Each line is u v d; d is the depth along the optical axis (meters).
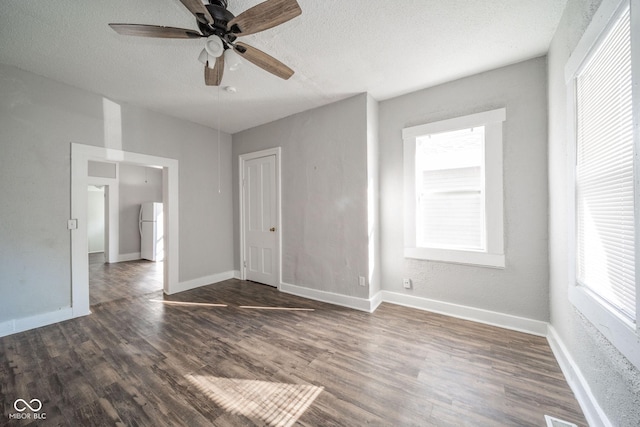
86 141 2.70
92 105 2.74
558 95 1.84
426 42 2.00
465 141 2.58
